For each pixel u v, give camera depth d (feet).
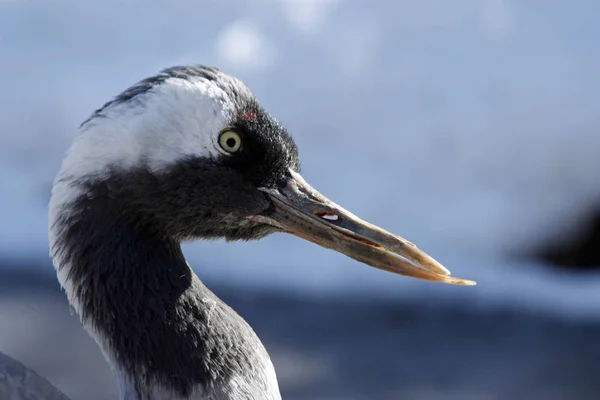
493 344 46.78
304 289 51.52
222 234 23.57
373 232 23.76
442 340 46.26
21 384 22.76
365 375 42.55
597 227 55.36
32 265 52.80
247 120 23.00
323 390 40.75
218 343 22.06
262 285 51.26
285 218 23.67
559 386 42.01
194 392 21.58
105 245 22.13
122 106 22.36
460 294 52.26
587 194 56.08
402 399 39.60
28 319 45.24
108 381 41.32
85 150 22.20
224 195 22.95
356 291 51.88
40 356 42.78
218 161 22.82
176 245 23.15
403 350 45.19
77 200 22.20
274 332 46.29
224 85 22.94
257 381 22.13
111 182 22.13
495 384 42.06
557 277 55.21
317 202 23.81
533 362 43.75
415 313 49.42
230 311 22.89
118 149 22.13
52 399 23.06
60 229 22.33
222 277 52.16
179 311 22.15
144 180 22.22
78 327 46.01
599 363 44.78
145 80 22.84
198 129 22.49
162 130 22.27
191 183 22.56
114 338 22.08
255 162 23.29
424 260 23.56
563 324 48.88
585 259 55.57
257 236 24.08
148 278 22.22
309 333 46.55
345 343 45.91
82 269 22.18
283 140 23.66
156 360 21.83
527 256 56.39
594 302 52.06
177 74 22.84
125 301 22.06
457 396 40.55
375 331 47.14
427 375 42.63
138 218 22.47
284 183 23.76
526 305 51.42
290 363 43.19
